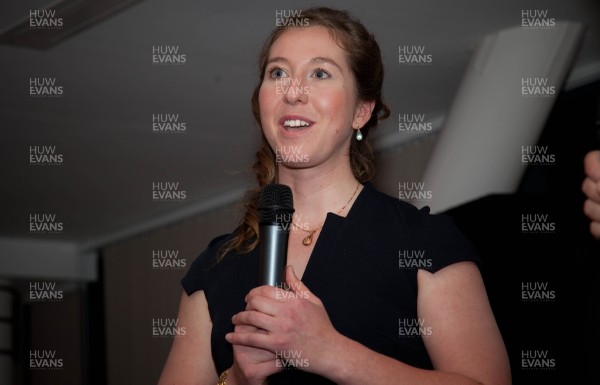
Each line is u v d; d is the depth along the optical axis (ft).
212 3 19.75
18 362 41.32
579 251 14.70
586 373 7.92
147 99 25.64
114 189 34.24
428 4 20.26
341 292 7.08
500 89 21.70
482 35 22.16
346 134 7.67
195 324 7.77
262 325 6.38
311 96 7.52
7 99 25.22
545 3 20.66
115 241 40.29
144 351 38.83
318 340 6.39
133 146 29.45
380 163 29.01
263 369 6.53
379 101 8.20
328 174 7.61
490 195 16.40
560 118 24.08
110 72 23.62
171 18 20.45
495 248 16.14
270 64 7.75
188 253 36.83
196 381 7.59
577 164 23.50
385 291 7.05
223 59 22.91
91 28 20.86
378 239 7.27
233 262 7.71
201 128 28.14
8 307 41.01
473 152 21.68
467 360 6.68
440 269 7.00
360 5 20.03
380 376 6.40
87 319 41.78
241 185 34.50
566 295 14.57
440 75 24.67
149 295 38.55
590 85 23.81
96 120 27.02
